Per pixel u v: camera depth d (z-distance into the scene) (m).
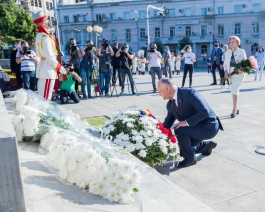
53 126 2.98
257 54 14.38
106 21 53.47
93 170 2.18
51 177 2.27
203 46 50.31
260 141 4.84
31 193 1.98
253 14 46.53
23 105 3.77
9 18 29.81
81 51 9.73
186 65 11.91
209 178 3.49
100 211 1.94
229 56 6.56
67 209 1.88
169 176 3.56
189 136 3.83
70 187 2.19
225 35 48.81
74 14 55.12
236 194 3.11
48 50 5.37
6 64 21.03
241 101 8.71
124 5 52.59
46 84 5.48
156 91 11.23
